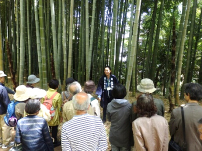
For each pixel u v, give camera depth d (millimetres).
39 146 1716
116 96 2006
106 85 3547
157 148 1424
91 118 1444
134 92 5516
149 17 6984
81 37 5938
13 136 3070
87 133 1371
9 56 4496
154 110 1503
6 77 6578
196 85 1647
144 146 1433
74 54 7594
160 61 7617
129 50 4777
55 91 2645
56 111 2602
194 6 4809
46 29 6488
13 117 2301
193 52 6383
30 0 6496
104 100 3584
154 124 1438
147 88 2029
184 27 3633
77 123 1393
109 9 6520
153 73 6031
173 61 3832
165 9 6332
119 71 7371
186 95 1680
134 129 1464
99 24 6684
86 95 1501
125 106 1940
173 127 1663
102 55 6098
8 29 7074
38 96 2174
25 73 7555
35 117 1773
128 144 1959
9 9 6824
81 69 6844
